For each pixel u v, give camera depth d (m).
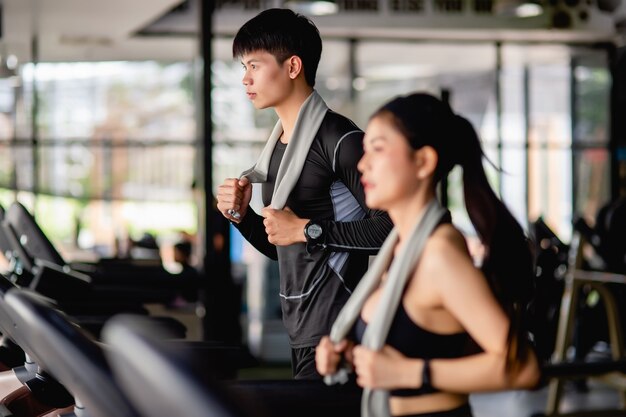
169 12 11.20
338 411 2.35
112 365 1.67
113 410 1.70
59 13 10.03
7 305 2.14
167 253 10.82
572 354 8.41
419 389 2.02
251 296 9.59
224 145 10.80
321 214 2.94
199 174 8.31
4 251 5.61
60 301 5.37
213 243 7.96
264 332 9.38
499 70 11.75
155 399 1.39
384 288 1.99
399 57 11.57
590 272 6.45
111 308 5.26
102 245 11.57
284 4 9.98
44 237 5.34
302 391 2.34
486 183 2.03
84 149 11.67
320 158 2.92
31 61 11.56
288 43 2.90
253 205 4.97
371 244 2.82
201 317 7.48
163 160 11.70
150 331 1.49
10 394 3.02
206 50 8.41
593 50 11.83
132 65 11.72
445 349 1.99
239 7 10.80
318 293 2.89
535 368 1.94
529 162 11.79
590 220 11.81
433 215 1.98
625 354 7.36
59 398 2.89
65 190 11.63
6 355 3.64
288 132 2.98
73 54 11.69
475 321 1.90
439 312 1.98
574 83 11.84
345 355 2.07
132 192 11.67
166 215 11.62
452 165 2.02
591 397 7.62
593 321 7.78
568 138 11.84
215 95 10.80
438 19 11.31
